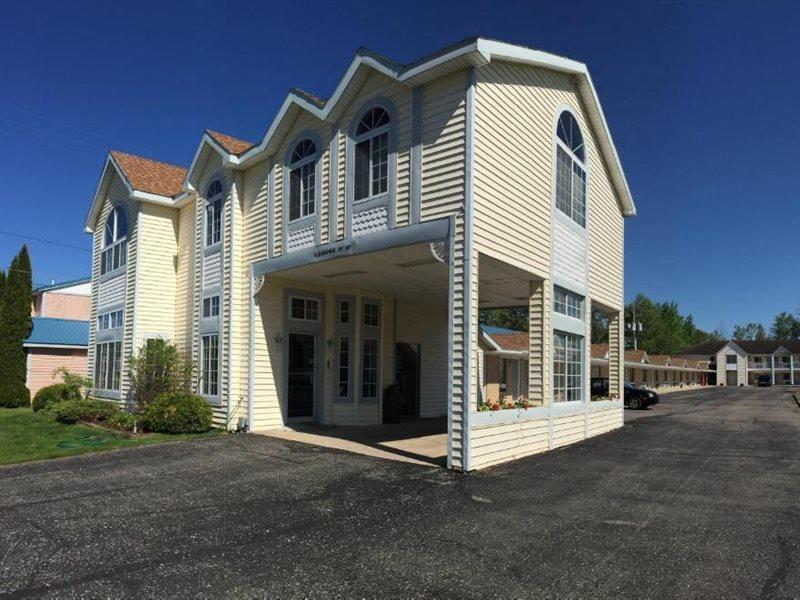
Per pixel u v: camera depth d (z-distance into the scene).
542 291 11.26
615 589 4.57
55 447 11.05
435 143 9.37
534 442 10.80
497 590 4.54
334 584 4.64
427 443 11.45
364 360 14.77
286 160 12.48
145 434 12.51
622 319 16.69
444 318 18.14
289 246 12.18
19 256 22.41
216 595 4.43
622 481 8.45
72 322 26.23
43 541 5.62
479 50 8.75
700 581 4.73
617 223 16.47
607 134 14.52
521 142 10.49
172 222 17.06
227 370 13.26
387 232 9.88
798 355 87.50
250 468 8.98
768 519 6.50
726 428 16.28
